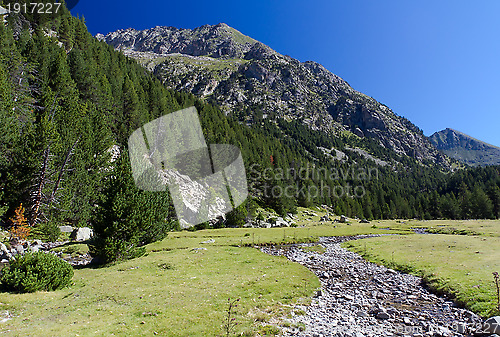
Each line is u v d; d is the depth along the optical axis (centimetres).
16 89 4153
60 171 3338
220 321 987
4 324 890
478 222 7019
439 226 6469
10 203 2933
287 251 3152
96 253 2189
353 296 1453
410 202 15200
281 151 17688
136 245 2583
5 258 1752
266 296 1350
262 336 886
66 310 1071
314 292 1503
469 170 19862
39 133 3206
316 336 901
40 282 1334
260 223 6391
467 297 1254
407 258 2366
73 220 3962
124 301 1202
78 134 4200
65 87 5150
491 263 1830
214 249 2927
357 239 4353
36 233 2944
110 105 6197
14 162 3055
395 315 1139
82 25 10450
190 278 1667
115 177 2267
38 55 5728
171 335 847
